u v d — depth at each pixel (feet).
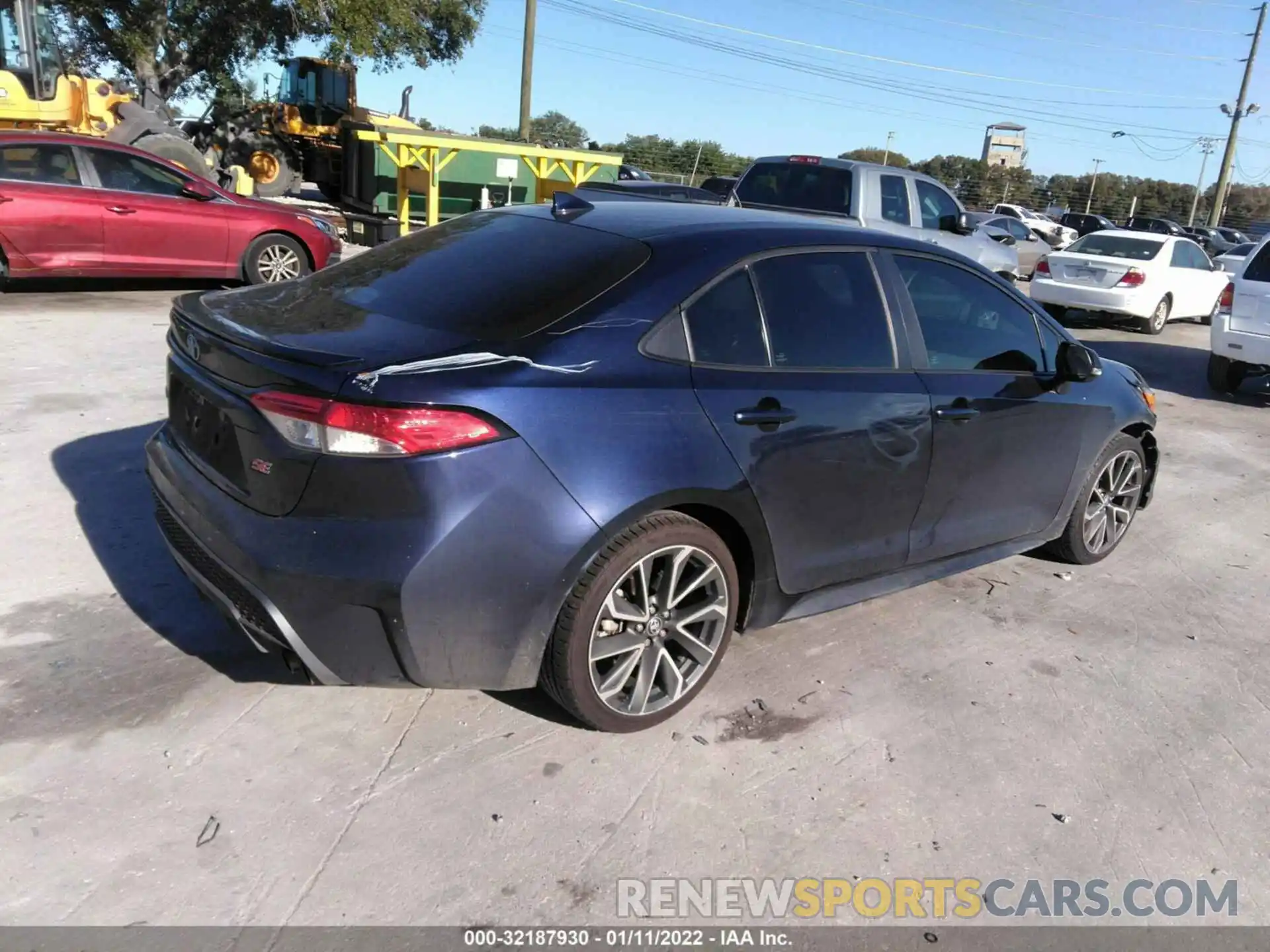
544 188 58.59
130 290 34.91
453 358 9.07
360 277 11.57
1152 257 44.91
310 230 35.65
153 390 21.39
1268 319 30.63
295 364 8.89
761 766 10.30
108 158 31.81
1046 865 9.28
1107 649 13.71
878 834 9.47
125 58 73.87
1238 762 11.24
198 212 33.06
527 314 9.82
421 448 8.62
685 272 10.46
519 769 9.87
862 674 12.37
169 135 48.24
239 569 9.04
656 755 10.30
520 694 11.21
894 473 12.07
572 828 9.13
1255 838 9.95
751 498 10.55
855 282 12.00
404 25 71.87
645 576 10.05
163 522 10.84
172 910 7.83
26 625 11.71
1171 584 16.30
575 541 9.22
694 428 10.01
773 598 11.43
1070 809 10.11
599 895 8.40
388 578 8.70
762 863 8.95
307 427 8.66
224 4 72.23
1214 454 25.23
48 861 8.20
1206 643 14.20
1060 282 45.24
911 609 14.42
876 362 12.00
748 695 11.61
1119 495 16.56
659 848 9.00
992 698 12.10
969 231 39.22
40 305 30.22
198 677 10.94
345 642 9.02
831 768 10.39
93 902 7.84
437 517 8.71
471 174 56.08
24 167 30.45
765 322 10.98
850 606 13.44
